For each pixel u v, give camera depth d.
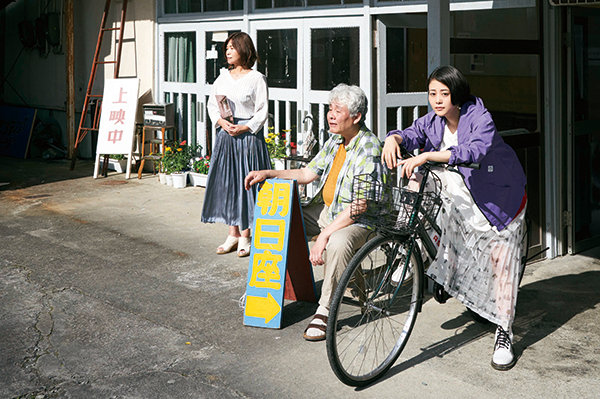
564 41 4.67
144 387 2.96
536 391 2.91
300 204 3.81
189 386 2.97
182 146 7.92
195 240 5.44
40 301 4.02
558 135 4.75
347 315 3.75
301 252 3.85
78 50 9.51
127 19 8.55
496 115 4.45
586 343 3.42
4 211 6.41
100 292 4.19
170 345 3.41
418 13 5.75
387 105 5.73
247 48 4.94
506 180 3.16
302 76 6.38
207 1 7.46
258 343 3.44
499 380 3.02
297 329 3.63
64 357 3.26
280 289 3.62
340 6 5.85
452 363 3.20
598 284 4.32
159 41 8.19
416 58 5.83
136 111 8.16
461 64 4.18
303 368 3.15
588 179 5.09
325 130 6.23
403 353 3.32
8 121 10.27
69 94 9.39
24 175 8.38
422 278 3.30
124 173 8.55
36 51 10.42
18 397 2.87
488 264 3.22
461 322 3.72
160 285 4.33
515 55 4.46
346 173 3.61
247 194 4.95
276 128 6.78
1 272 4.56
